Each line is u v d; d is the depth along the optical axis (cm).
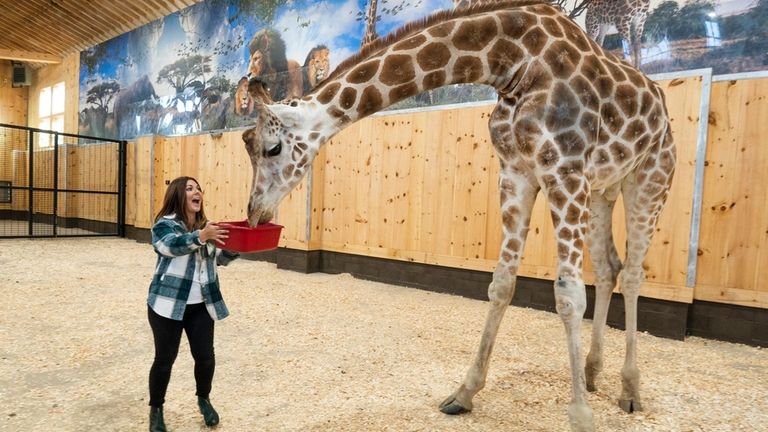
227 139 1005
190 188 274
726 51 528
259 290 676
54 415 289
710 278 517
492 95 696
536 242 614
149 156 1184
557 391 343
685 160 513
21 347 410
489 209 658
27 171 1761
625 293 322
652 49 577
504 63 263
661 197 315
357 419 291
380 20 847
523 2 279
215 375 359
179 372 361
